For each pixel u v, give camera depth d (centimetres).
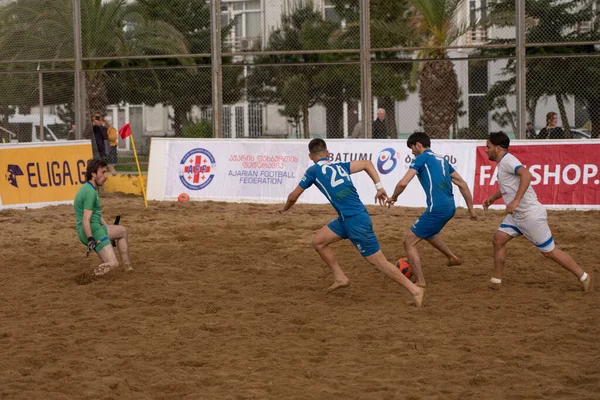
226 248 1939
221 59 3209
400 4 3067
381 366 997
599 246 1923
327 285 1520
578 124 3012
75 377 962
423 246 1944
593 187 2597
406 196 2741
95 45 3322
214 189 2945
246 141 2917
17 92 3334
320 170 1324
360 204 1323
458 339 1119
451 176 1487
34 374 980
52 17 3316
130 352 1071
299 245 1981
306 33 3148
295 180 2856
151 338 1146
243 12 3184
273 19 3162
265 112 3228
